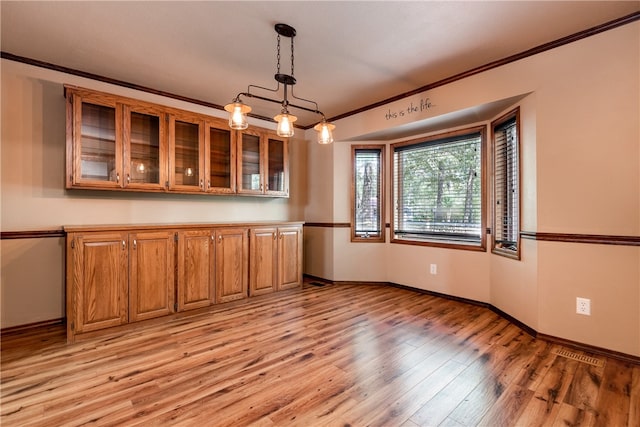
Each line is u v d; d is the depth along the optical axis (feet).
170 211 11.64
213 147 11.77
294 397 5.73
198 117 11.16
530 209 8.63
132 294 9.04
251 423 5.03
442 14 6.97
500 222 10.64
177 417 5.19
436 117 10.72
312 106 12.96
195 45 8.32
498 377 6.40
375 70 9.71
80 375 6.49
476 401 5.60
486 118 10.78
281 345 7.92
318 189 15.28
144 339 8.29
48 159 9.38
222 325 9.30
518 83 8.67
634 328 7.02
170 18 7.14
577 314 7.70
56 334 8.70
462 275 11.69
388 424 5.01
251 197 14.01
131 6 6.70
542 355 7.34
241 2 6.57
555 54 8.02
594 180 7.48
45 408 5.41
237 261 11.37
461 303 11.51
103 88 10.25
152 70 9.76
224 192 11.85
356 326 9.20
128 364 6.95
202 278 10.43
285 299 11.97
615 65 7.18
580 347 7.63
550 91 8.10
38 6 6.69
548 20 7.16
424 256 12.90
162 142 10.34
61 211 9.58
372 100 12.35
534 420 5.10
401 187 13.98
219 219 12.94
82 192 9.91
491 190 10.86
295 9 6.79
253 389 5.98
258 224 12.02
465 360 7.11
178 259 9.92
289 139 15.30
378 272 14.30
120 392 5.89
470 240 11.68
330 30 7.59
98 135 9.34
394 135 13.25
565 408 5.39
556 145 8.00
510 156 10.12
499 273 10.28
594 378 6.35
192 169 11.19
